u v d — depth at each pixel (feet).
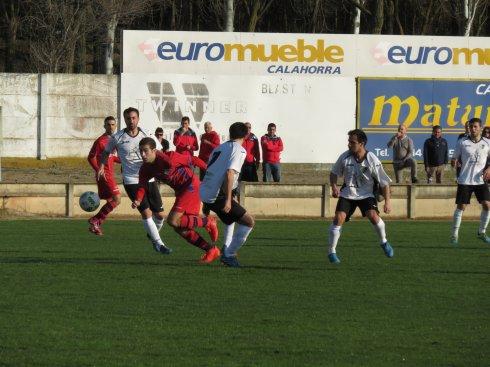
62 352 74.02
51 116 305.53
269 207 197.26
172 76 303.07
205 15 481.87
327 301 96.22
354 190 120.26
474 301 97.25
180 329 82.48
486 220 150.00
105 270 114.83
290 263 123.34
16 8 470.80
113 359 72.08
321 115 307.37
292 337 80.07
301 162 307.37
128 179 131.75
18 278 108.27
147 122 303.48
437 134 243.60
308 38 307.99
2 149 303.48
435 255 134.21
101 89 306.35
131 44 304.30
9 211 189.37
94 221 141.79
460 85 311.88
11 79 303.27
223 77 303.48
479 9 455.22
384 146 310.24
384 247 120.98
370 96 309.42
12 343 76.74
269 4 467.11
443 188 200.64
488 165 149.18
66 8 399.65
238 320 86.48
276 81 305.73
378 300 97.19
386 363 72.08
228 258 118.93
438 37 311.06
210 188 113.19
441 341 79.41
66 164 304.71
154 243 129.70
